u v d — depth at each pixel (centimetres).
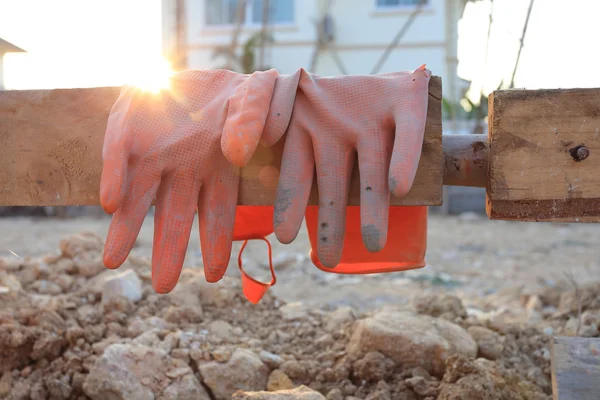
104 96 68
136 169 62
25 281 108
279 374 81
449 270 206
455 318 98
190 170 62
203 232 63
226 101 63
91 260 114
